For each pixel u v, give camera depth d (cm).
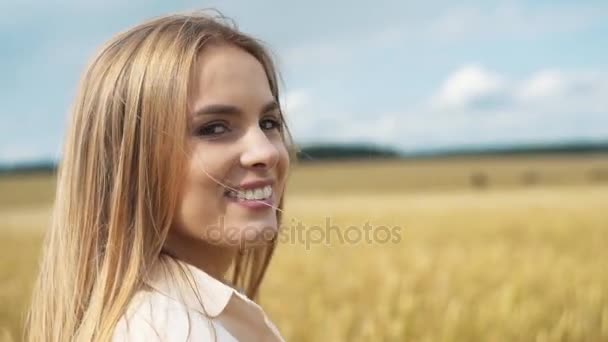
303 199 3297
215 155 135
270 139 150
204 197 135
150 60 137
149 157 134
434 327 412
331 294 545
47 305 155
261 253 192
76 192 147
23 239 1186
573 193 3028
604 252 701
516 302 455
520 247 804
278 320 467
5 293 572
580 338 383
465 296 469
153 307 122
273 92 179
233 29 146
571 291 475
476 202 2362
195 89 135
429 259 666
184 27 141
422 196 3391
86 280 143
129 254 135
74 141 150
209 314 128
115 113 140
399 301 441
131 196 136
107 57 146
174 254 143
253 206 138
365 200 2991
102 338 122
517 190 3844
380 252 773
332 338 407
